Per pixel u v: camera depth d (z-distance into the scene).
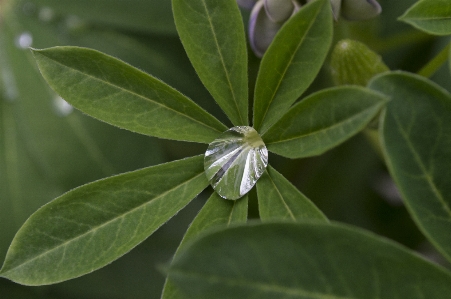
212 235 0.17
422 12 0.19
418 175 0.18
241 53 0.19
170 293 0.18
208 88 0.19
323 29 0.18
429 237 0.17
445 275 0.17
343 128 0.18
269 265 0.17
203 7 0.19
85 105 0.19
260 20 0.21
